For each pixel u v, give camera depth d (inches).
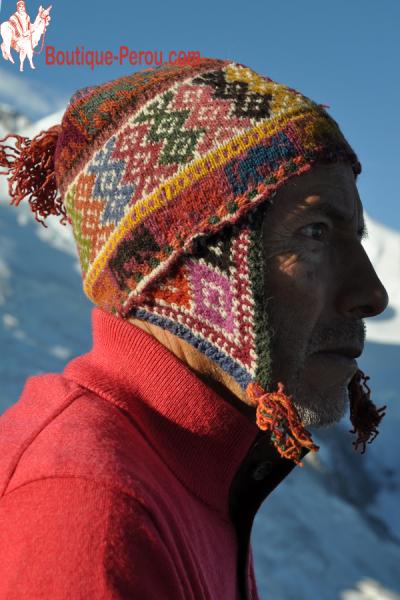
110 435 42.7
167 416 47.9
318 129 50.0
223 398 50.2
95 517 37.3
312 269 49.4
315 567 302.8
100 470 39.0
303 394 49.9
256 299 47.8
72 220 56.4
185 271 48.9
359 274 50.6
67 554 36.1
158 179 49.4
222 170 48.4
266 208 48.4
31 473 39.4
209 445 48.3
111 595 35.6
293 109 50.3
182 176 48.8
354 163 52.7
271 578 281.7
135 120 51.8
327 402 50.6
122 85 53.6
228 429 48.6
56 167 57.1
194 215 48.4
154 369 48.5
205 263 48.4
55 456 39.8
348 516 378.3
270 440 51.2
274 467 52.1
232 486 50.9
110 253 51.2
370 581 316.8
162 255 48.9
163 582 37.9
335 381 50.9
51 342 427.8
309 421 50.2
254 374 47.7
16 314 442.9
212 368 50.0
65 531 36.8
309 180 49.6
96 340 52.4
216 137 49.2
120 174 51.0
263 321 47.7
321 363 50.5
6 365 364.2
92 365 50.9
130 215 49.9
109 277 51.8
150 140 50.6
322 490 400.2
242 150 48.7
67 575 35.6
